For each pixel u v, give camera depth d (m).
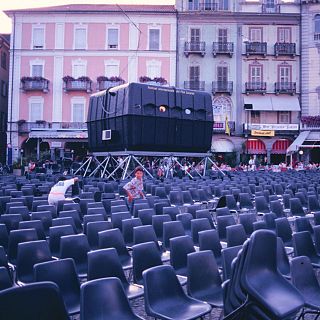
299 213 11.05
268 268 3.45
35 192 14.59
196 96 20.12
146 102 18.36
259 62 41.88
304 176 20.92
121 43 41.41
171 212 9.41
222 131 40.78
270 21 41.69
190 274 5.08
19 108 41.56
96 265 5.15
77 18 41.47
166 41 41.41
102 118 20.05
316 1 40.94
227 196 12.12
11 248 6.52
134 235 6.89
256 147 41.56
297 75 41.81
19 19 41.56
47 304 3.47
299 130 40.72
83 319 3.94
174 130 19.25
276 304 3.18
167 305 4.64
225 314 3.58
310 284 5.07
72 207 9.95
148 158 27.97
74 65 41.62
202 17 41.44
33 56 41.66
